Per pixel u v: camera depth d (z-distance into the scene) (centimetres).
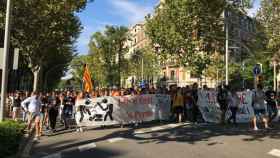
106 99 1977
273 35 4178
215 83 6231
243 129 1784
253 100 1766
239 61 5934
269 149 1248
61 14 2722
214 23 3209
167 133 1659
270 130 1738
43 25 2739
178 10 3195
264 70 5300
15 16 2659
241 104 2217
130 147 1311
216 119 2173
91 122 1950
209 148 1270
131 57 8194
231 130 1747
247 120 2211
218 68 5575
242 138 1492
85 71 2305
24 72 5734
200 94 2184
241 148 1268
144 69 7688
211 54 3378
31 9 2658
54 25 2736
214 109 2178
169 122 2159
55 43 2905
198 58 3228
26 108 1836
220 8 3183
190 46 3195
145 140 1469
